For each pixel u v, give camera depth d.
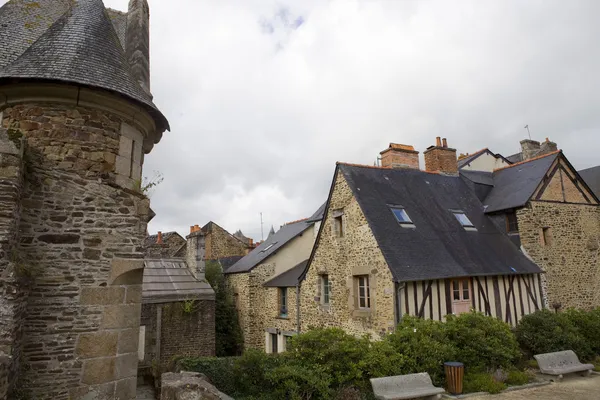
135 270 5.50
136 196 5.71
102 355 5.07
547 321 8.89
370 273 9.55
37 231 4.92
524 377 7.46
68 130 5.26
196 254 12.59
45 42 5.61
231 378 6.87
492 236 11.54
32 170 4.98
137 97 5.67
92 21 6.16
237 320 15.87
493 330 7.85
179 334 10.88
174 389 4.95
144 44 7.14
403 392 6.29
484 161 17.25
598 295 11.79
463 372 7.12
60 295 4.94
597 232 12.36
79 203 5.21
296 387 5.93
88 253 5.18
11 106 5.25
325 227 11.63
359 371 6.41
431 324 7.73
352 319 10.05
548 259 11.12
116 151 5.59
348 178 11.07
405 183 12.15
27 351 4.67
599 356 8.96
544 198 11.63
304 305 12.26
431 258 9.54
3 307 4.07
